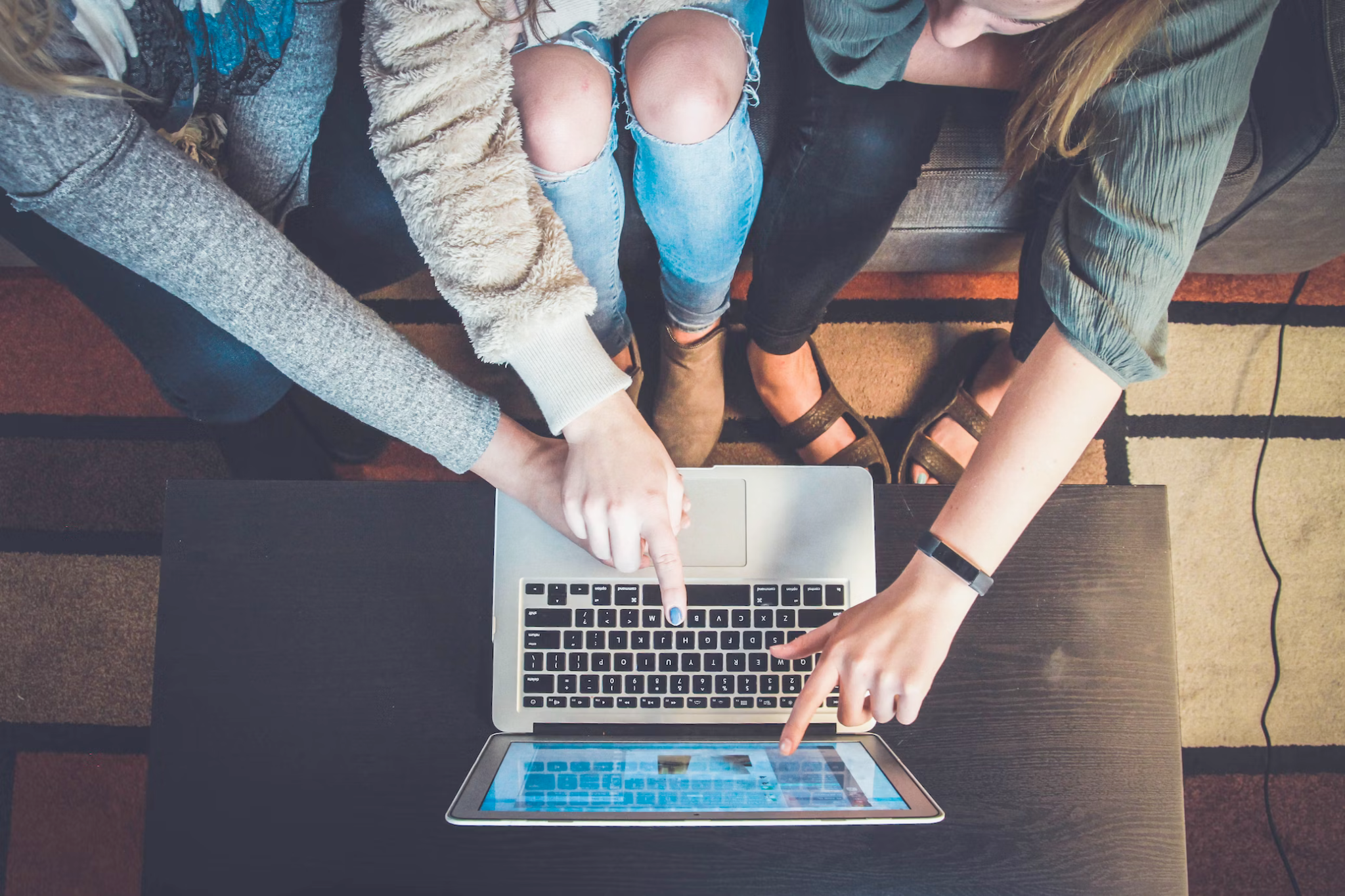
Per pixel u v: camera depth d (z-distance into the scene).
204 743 0.79
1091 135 0.78
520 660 0.81
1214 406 1.36
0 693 1.28
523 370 0.75
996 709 0.80
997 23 0.74
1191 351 1.37
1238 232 1.19
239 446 1.15
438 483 0.83
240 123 0.86
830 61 0.90
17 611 1.30
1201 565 1.32
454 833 0.78
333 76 0.87
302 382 0.75
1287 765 1.28
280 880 0.78
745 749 0.78
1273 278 1.39
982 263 1.28
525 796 0.67
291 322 0.71
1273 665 1.30
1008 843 0.78
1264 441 1.35
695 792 0.69
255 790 0.79
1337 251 1.24
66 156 0.63
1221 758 1.28
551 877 0.77
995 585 0.82
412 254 1.04
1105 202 0.73
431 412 0.75
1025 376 0.75
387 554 0.82
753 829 0.78
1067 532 0.82
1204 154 0.71
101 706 1.28
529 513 0.82
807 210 0.99
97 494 1.32
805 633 0.81
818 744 0.80
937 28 0.78
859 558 0.83
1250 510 1.34
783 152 1.00
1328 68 0.95
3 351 1.35
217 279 0.69
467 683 0.81
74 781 1.26
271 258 0.70
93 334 1.35
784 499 0.84
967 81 0.92
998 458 0.74
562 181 0.83
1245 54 0.70
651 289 1.27
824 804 0.66
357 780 0.79
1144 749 0.79
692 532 0.83
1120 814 0.78
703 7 0.85
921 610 0.73
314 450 1.27
